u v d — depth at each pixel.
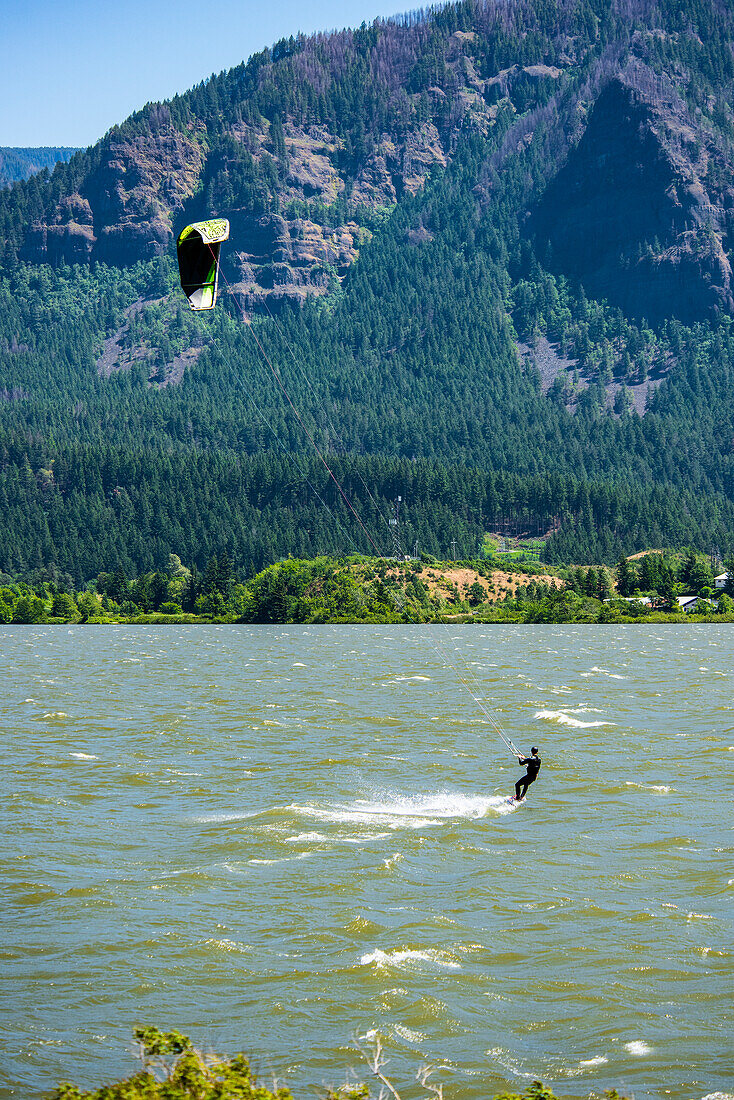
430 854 83.94
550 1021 55.94
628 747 132.50
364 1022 55.72
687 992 59.00
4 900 72.75
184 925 68.31
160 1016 56.25
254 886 75.69
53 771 116.62
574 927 68.06
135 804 100.62
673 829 91.06
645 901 72.62
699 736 140.75
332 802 101.44
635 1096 48.59
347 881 76.81
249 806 99.75
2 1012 56.47
